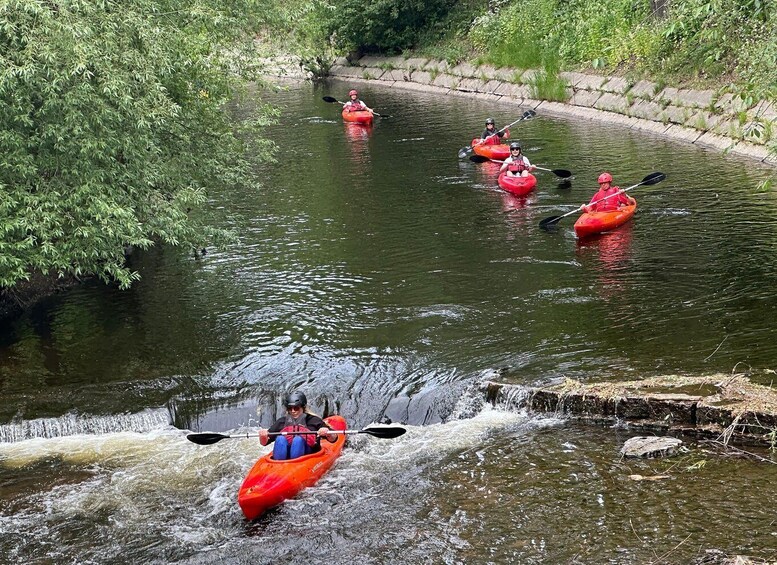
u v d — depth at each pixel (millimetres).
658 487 8312
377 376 11109
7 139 10859
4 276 11164
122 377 11648
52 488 9469
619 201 17016
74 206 11234
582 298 13047
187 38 13406
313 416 9602
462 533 7949
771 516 7613
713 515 7730
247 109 32750
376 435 9320
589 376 10477
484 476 8961
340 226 17734
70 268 11656
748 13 13016
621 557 7277
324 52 45531
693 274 13648
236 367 11695
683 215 16766
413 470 9289
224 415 10820
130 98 11258
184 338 12742
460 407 10500
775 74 11789
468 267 14805
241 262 15898
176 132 13727
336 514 8547
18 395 11281
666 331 11602
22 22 10484
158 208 12375
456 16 41969
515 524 7984
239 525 8570
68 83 11031
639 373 10406
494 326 12289
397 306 13281
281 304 13727
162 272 15781
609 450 9188
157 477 9633
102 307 14281
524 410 10273
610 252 15070
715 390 9609
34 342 13023
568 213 16578
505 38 36031
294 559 7859
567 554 7422
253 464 9859
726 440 9031
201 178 14867
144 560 8055
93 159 11680
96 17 11578
